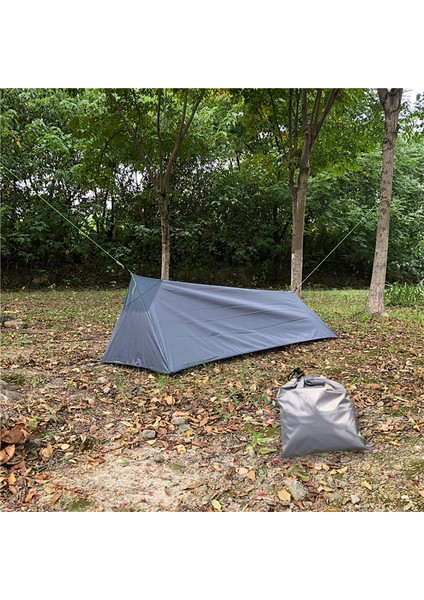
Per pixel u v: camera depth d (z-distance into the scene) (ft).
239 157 52.65
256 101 30.73
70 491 8.76
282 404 10.68
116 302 31.94
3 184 41.16
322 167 33.37
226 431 11.34
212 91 31.91
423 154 56.13
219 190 47.16
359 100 31.01
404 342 19.75
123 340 16.63
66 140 40.29
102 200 45.37
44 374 15.17
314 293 39.55
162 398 13.30
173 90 29.86
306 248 52.65
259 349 17.75
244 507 8.36
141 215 45.93
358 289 49.01
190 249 46.26
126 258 44.96
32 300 32.22
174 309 16.75
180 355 15.83
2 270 41.73
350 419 10.27
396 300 32.68
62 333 21.54
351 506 8.29
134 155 33.73
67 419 11.84
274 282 50.06
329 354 17.90
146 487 8.95
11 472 9.24
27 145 40.91
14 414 11.75
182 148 34.60
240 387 14.10
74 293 36.63
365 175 51.21
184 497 8.63
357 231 50.26
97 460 9.91
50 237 42.37
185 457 10.12
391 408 12.42
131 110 29.91
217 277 46.88
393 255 52.85
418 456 9.84
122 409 12.66
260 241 48.24
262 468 9.61
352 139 31.60
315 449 9.98
